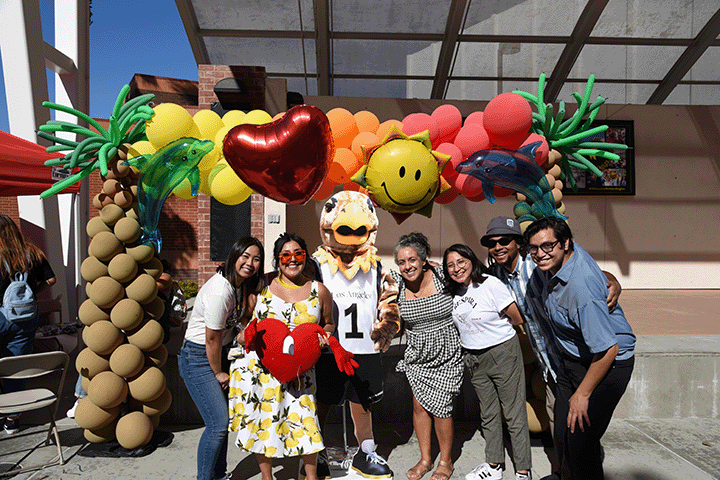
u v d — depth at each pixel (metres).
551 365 2.74
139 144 3.11
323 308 2.70
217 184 3.12
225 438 2.70
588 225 10.16
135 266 3.04
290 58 9.72
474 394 3.83
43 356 3.05
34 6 6.26
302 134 2.65
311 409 2.58
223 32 9.00
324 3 8.15
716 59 9.57
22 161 4.75
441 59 9.49
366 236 2.93
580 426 2.27
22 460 3.10
